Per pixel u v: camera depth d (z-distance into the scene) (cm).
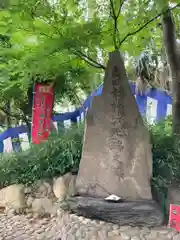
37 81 583
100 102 431
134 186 407
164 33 523
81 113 711
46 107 591
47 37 421
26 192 544
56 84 607
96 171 425
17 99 682
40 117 587
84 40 424
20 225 487
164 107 714
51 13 411
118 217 374
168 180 423
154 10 435
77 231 366
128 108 422
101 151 425
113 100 426
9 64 500
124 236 343
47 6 409
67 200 424
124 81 426
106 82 430
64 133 600
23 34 416
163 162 437
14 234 454
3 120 800
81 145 538
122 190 410
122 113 423
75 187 450
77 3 434
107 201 392
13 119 768
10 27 403
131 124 419
